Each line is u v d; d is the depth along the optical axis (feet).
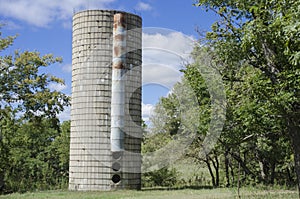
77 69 86.22
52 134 167.02
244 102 58.54
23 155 150.92
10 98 100.42
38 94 99.66
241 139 70.18
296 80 47.39
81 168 83.20
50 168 159.22
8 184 121.70
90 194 72.84
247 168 101.55
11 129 132.77
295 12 33.27
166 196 66.18
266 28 46.42
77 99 85.35
